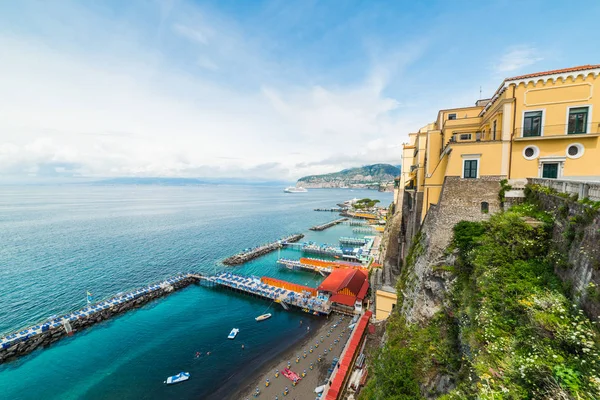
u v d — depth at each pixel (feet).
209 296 191.72
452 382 51.88
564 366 30.42
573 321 35.88
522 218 60.44
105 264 241.55
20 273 215.10
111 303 165.99
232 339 142.72
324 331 148.36
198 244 322.14
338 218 541.34
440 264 74.74
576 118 70.33
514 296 47.24
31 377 114.32
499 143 77.41
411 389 62.39
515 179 74.38
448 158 86.12
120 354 129.59
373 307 142.10
